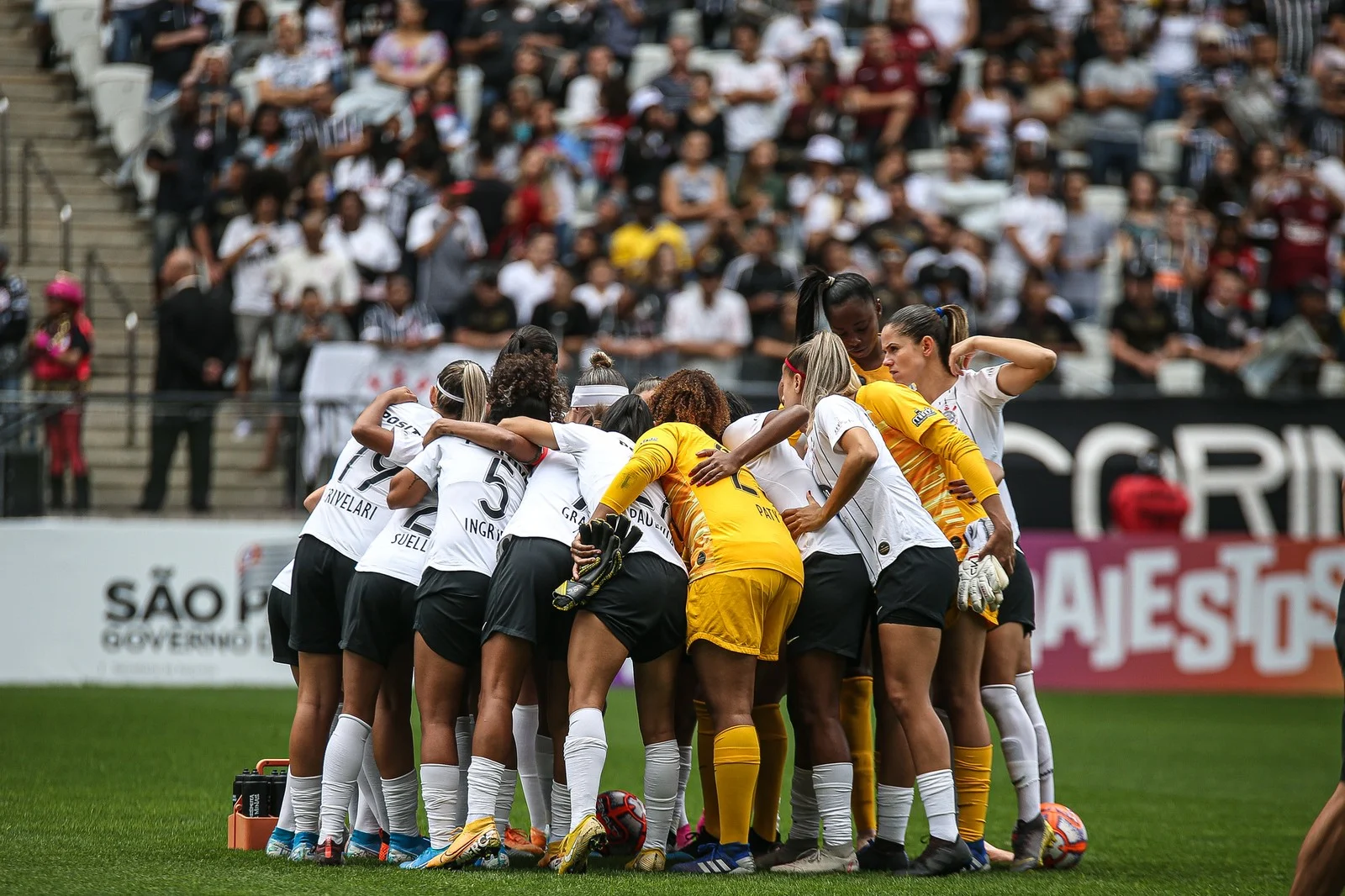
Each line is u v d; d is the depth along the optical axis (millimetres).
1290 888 19922
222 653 45375
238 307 50688
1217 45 70250
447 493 20453
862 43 70188
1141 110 67125
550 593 19906
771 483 21109
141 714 38375
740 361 51375
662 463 20016
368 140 57375
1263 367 56875
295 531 45562
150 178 61438
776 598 19938
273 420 45312
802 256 58750
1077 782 33312
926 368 22516
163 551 45031
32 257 58062
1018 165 62281
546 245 53438
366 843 21500
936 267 53938
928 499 21047
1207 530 52562
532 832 22078
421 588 20109
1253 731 42406
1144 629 51062
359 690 20422
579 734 19469
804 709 20578
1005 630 21688
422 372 47875
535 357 21391
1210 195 65188
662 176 59406
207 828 23250
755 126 64250
